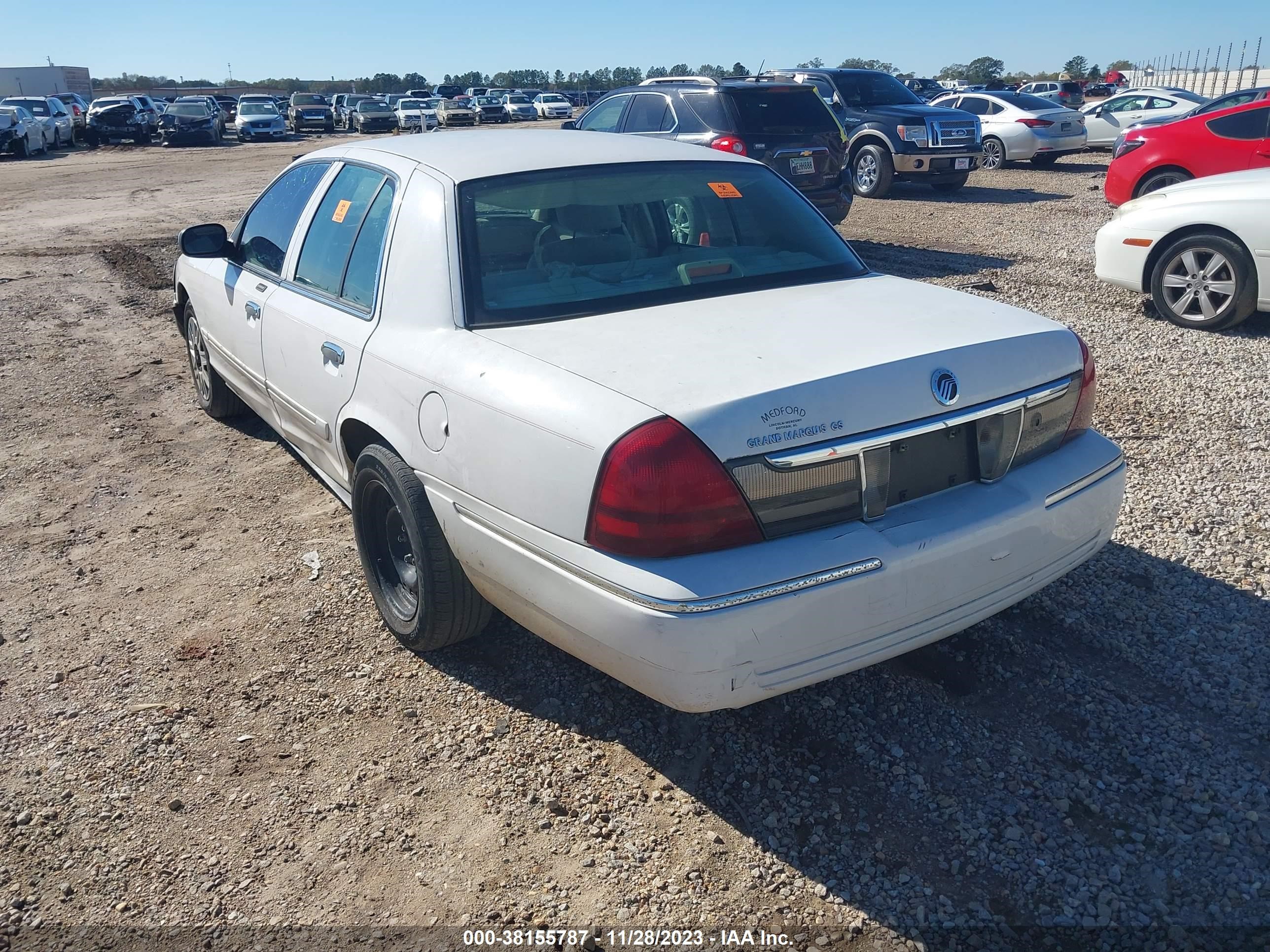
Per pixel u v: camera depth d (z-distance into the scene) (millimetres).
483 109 44250
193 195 18453
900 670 3406
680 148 4090
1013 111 19531
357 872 2662
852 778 2924
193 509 4938
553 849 2713
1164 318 7633
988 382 2834
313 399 3951
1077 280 9125
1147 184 11898
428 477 3145
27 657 3689
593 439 2531
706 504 2441
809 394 2539
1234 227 6984
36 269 11391
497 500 2836
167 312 9219
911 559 2629
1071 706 3189
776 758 3014
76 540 4633
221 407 6000
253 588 4137
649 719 3211
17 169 25641
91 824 2848
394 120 40438
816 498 2566
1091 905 2475
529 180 3562
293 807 2895
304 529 4660
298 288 4180
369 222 3787
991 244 11156
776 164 10211
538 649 3617
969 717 3162
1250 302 7039
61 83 67188
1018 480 2947
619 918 2492
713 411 2457
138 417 6344
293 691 3434
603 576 2523
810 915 2479
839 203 10836
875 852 2654
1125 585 3850
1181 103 21719
